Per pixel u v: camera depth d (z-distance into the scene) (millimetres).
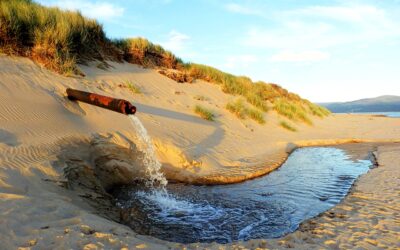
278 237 4508
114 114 8523
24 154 5414
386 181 7055
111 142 7258
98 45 12484
